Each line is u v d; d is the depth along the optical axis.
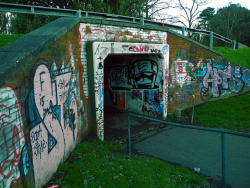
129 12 15.85
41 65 3.44
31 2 12.60
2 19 15.30
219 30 26.77
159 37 8.47
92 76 6.08
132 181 3.89
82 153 5.16
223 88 11.13
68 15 7.61
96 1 12.33
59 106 4.30
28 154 2.91
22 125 2.75
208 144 6.15
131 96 10.65
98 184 3.72
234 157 5.23
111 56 11.50
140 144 6.38
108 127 8.30
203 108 9.70
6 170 2.31
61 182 3.76
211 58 10.45
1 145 2.21
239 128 7.12
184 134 7.11
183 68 9.60
